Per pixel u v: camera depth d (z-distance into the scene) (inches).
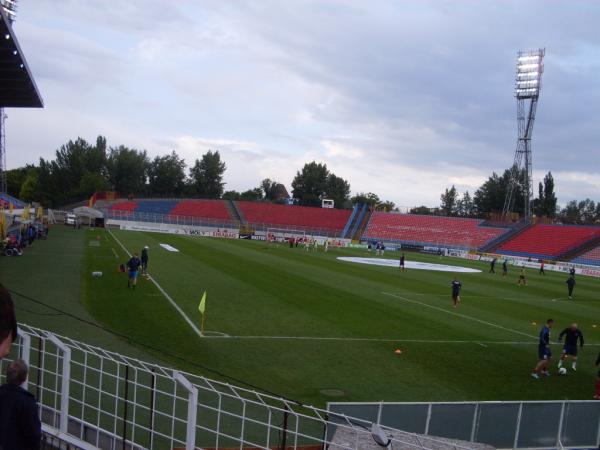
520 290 1695.4
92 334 706.8
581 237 3297.2
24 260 1451.8
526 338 954.7
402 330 926.4
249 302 1074.1
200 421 446.3
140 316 856.9
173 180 6043.3
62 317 789.9
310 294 1243.2
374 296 1296.8
